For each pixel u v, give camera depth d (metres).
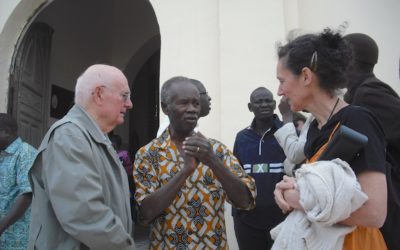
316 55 1.37
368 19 3.91
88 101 1.76
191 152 1.74
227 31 3.94
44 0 4.86
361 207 1.21
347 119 1.33
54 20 6.32
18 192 2.89
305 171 1.26
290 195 1.34
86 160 1.57
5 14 4.86
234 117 3.79
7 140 2.92
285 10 3.99
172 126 2.00
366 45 1.81
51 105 6.26
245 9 3.95
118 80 1.79
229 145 3.76
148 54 7.67
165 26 4.22
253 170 2.97
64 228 1.49
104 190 1.66
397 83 3.79
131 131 8.53
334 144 1.27
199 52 4.09
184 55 4.12
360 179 1.25
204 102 2.88
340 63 1.38
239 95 3.82
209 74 4.03
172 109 1.94
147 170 1.94
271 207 2.86
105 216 1.53
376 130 1.31
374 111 1.61
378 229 1.35
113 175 1.73
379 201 1.21
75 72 6.87
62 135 1.58
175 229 1.85
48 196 1.59
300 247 1.28
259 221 2.88
